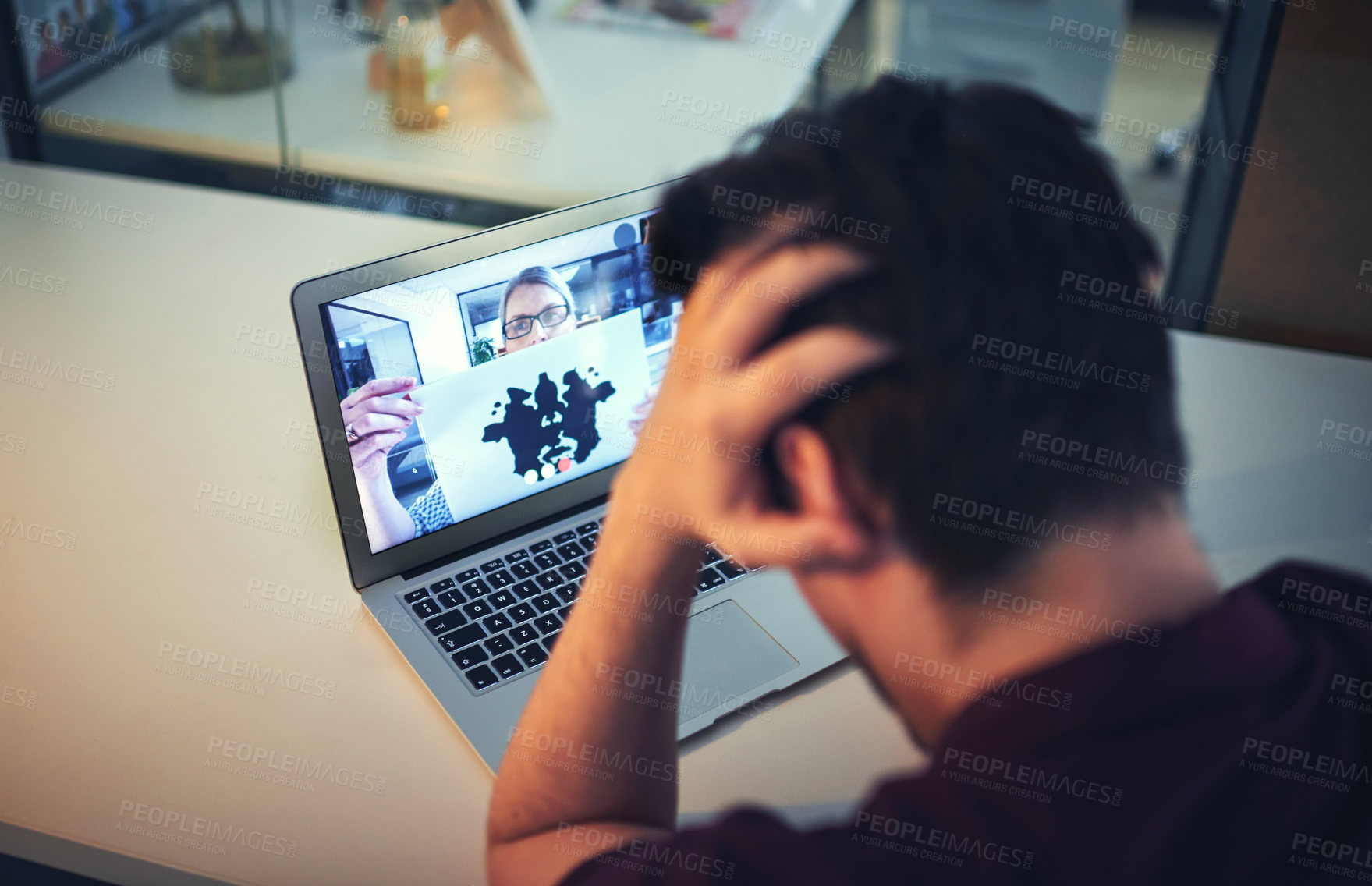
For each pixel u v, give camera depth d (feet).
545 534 3.05
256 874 2.24
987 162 2.22
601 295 2.96
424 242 4.42
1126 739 2.09
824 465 2.41
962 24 9.82
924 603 2.35
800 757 2.44
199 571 2.94
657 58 5.80
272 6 5.47
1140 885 1.98
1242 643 2.15
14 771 2.42
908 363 2.30
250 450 3.37
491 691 2.61
